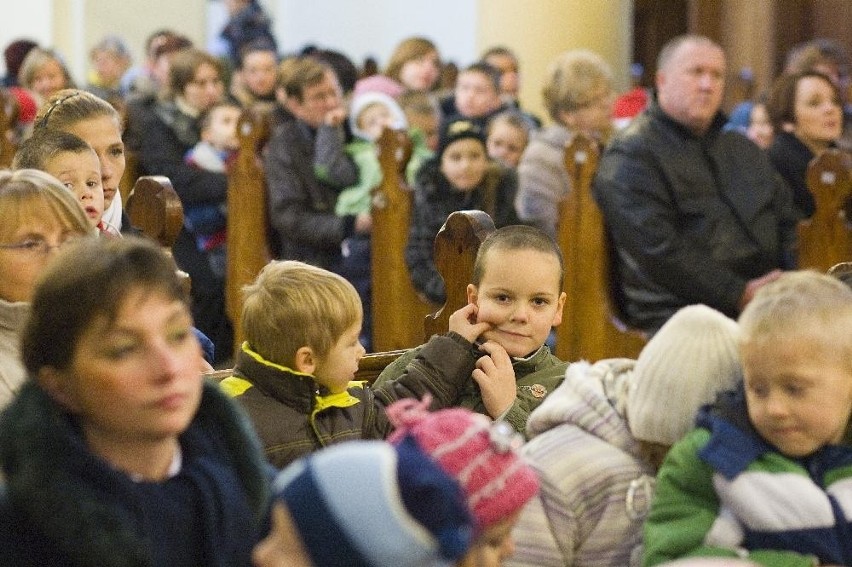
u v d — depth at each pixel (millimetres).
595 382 3246
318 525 1938
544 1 14133
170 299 2301
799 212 7348
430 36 17250
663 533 2881
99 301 2232
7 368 3113
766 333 2740
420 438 2377
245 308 3631
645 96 11172
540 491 3094
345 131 8844
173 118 9875
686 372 3006
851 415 2922
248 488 2422
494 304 3902
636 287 6984
